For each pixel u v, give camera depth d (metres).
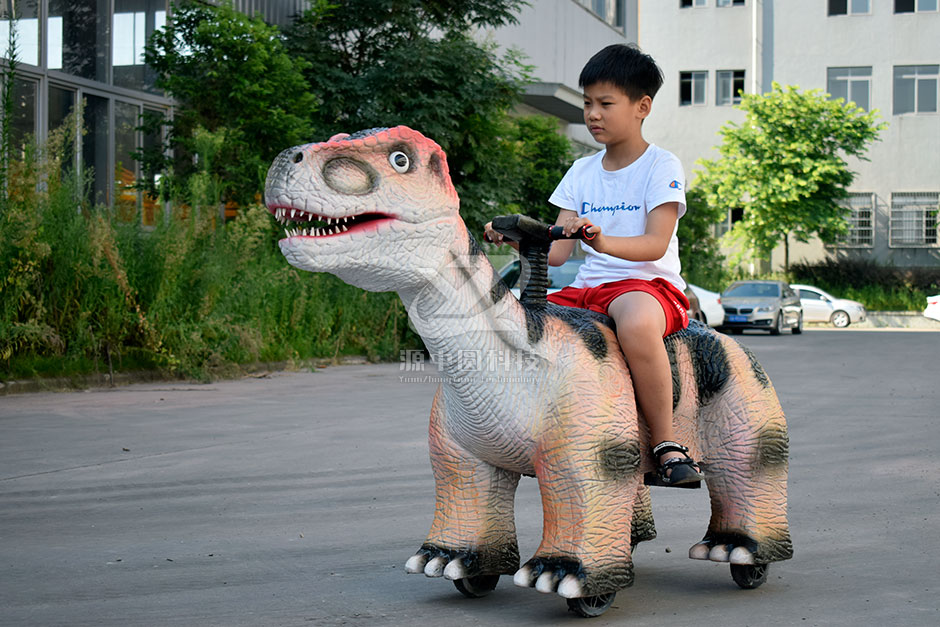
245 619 3.86
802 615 3.92
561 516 3.62
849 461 7.69
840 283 37.84
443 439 3.88
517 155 20.44
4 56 13.20
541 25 27.42
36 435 8.49
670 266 4.12
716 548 4.16
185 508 5.96
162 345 12.81
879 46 38.94
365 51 18.59
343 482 6.74
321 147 3.26
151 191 14.75
